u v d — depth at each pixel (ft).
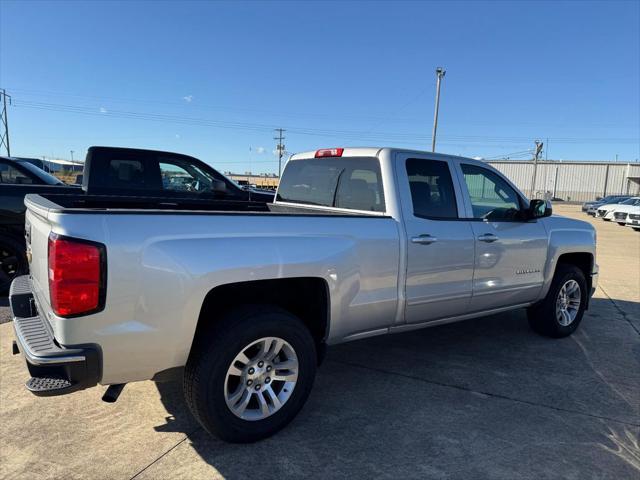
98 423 10.61
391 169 12.50
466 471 9.09
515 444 10.06
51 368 8.04
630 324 19.51
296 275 9.93
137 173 22.49
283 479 8.77
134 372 8.53
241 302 10.27
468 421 10.98
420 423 10.85
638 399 12.35
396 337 16.99
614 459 9.61
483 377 13.55
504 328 18.37
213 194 24.02
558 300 16.97
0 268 20.92
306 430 10.46
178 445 9.80
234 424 9.48
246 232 9.41
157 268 8.32
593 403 12.05
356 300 11.14
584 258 18.28
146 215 8.39
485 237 13.92
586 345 16.61
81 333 7.84
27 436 10.06
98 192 21.68
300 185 15.67
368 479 8.82
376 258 11.39
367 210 12.95
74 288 7.69
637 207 76.28
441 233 12.82
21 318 9.30
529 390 12.74
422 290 12.49
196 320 8.79
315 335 11.23
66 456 9.37
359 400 11.96
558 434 10.50
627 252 44.37
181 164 23.61
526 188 242.99
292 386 10.22
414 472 9.04
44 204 9.16
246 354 9.90
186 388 9.33
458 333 17.60
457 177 13.82
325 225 10.61
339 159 14.11
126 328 8.16
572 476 9.02
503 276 14.67
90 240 7.78
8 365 13.69
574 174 233.35
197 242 8.79
